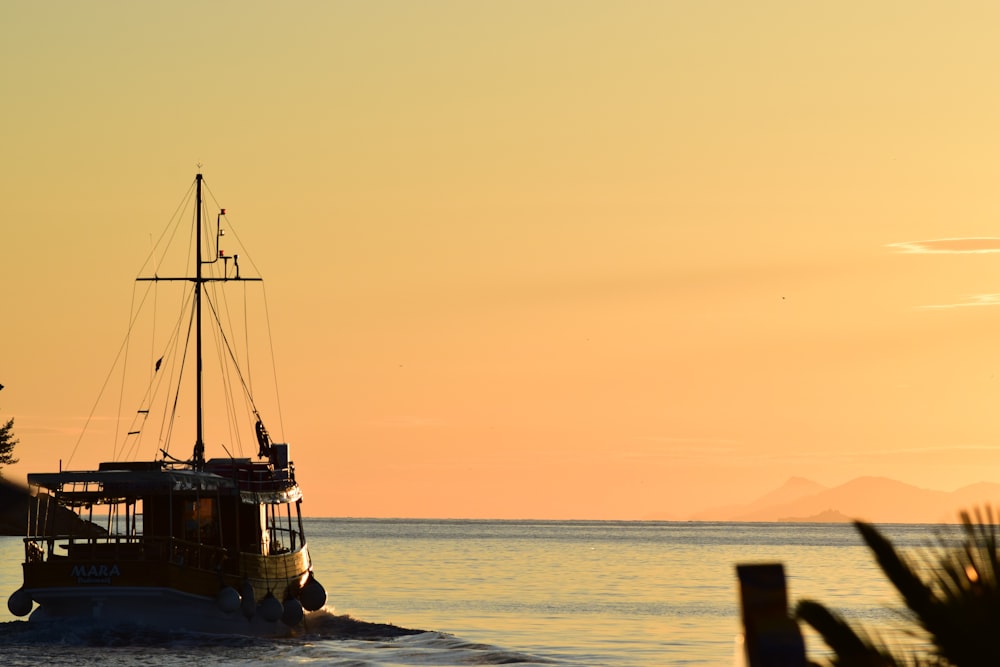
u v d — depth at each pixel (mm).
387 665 108750
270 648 118438
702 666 122938
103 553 122438
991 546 29125
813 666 29734
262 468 140750
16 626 120750
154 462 127812
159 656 109375
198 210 163875
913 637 29359
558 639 148500
